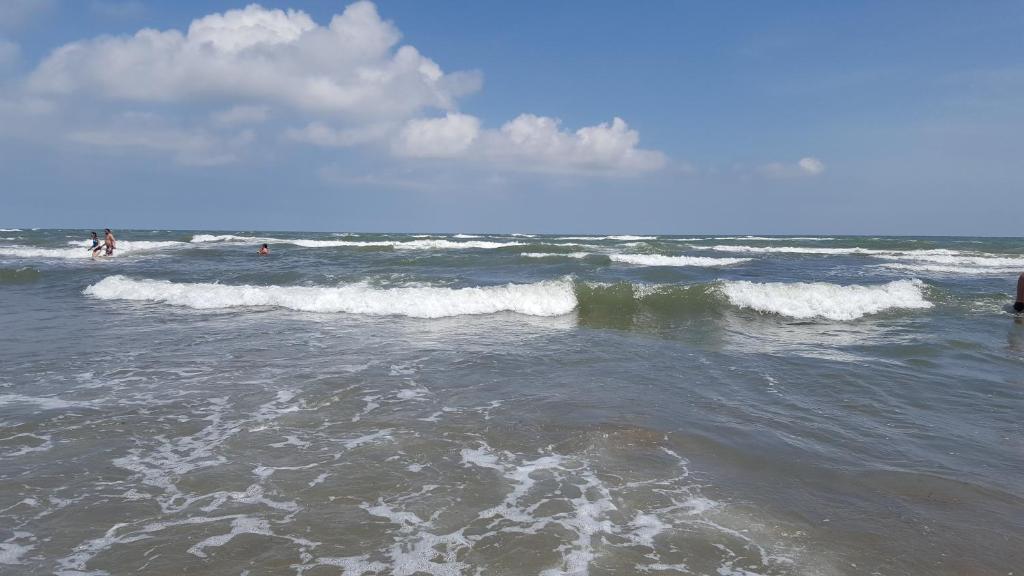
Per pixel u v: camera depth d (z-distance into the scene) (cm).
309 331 1028
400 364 788
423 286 1547
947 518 376
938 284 1736
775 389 675
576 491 412
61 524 359
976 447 503
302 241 3906
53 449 480
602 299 1335
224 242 3744
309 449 486
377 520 370
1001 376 746
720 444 498
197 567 315
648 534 355
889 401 634
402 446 493
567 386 681
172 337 962
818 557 331
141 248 3100
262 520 368
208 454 473
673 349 900
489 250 3119
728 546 342
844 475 441
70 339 938
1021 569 319
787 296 1323
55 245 3322
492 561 325
